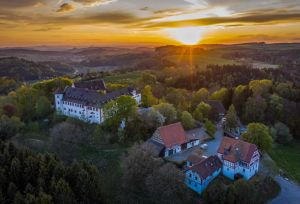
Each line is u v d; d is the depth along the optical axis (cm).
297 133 13300
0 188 5978
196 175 7719
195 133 10619
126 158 8344
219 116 13475
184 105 14400
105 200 6931
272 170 8975
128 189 7831
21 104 13125
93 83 15038
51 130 11144
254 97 14238
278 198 8062
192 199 7425
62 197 5756
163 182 7175
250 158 8094
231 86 19175
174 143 9344
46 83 14812
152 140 9550
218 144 10375
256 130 9869
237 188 7244
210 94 17238
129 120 10438
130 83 19450
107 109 10406
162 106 11356
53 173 6531
